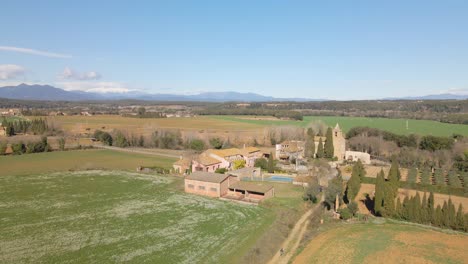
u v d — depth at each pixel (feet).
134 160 382.42
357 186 222.48
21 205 216.74
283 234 174.50
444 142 383.65
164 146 474.90
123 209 211.82
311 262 142.82
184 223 187.73
